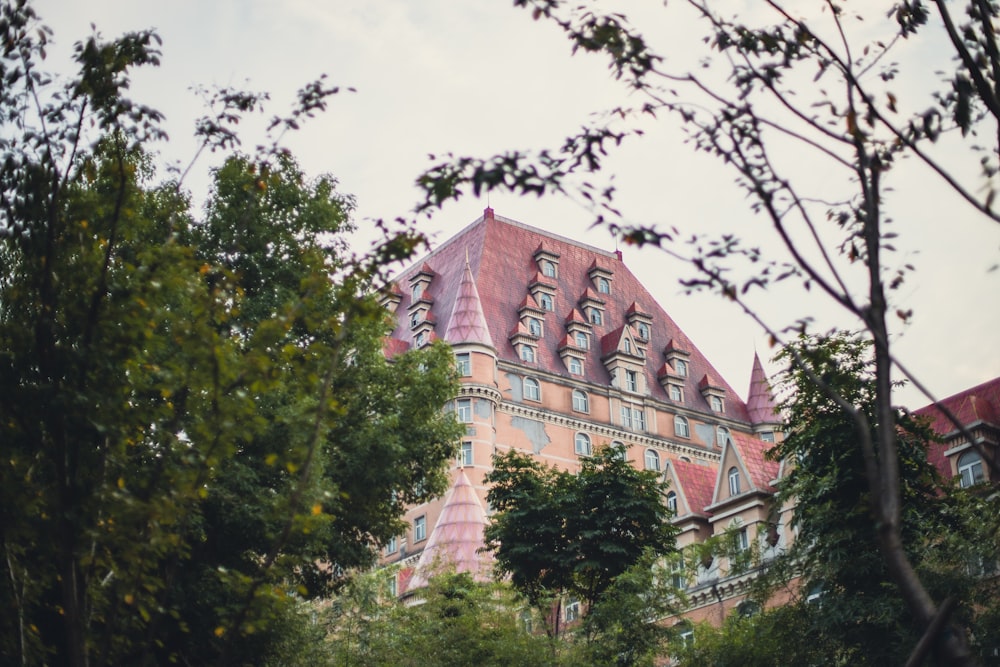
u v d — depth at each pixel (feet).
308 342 99.19
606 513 136.77
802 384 102.53
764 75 36.65
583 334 339.57
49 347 50.90
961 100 37.63
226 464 84.38
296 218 102.06
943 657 28.66
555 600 135.03
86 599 51.96
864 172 35.04
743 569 111.96
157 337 51.78
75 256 53.06
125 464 52.37
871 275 33.24
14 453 50.98
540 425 314.96
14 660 52.34
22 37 52.21
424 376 114.83
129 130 53.83
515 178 36.24
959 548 92.53
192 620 86.63
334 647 130.93
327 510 100.53
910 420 101.71
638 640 117.91
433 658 123.03
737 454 172.65
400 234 47.19
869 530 97.55
